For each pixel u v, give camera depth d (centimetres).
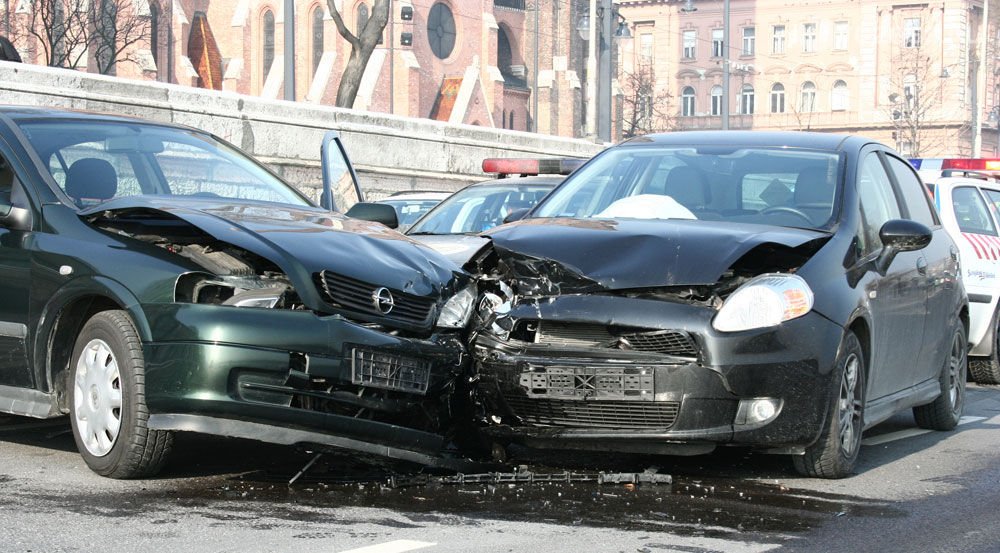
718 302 733
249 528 592
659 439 714
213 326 659
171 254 702
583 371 719
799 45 11494
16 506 624
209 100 2217
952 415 1066
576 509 662
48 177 776
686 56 12019
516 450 844
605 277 736
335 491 687
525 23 9419
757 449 748
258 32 9100
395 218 906
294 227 745
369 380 691
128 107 2020
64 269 720
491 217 1290
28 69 1855
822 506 698
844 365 765
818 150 909
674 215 854
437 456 735
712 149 925
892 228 853
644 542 592
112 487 675
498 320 757
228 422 660
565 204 901
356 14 8406
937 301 992
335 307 693
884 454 916
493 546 574
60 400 743
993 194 1577
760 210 848
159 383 663
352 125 2598
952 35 10800
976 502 729
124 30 6712
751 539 607
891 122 11100
